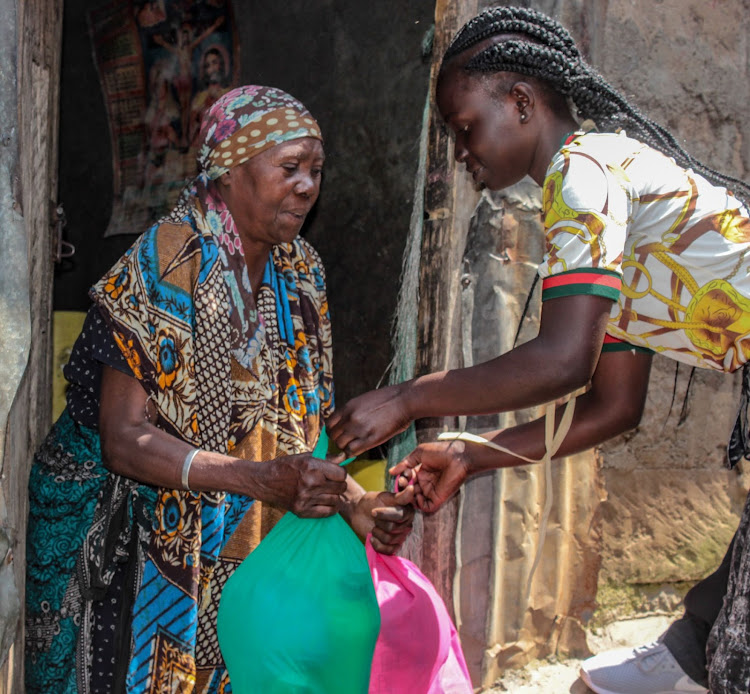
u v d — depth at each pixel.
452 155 2.44
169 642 1.79
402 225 2.73
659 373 2.98
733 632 1.44
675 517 3.07
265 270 2.06
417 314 2.53
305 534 1.83
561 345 1.44
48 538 1.84
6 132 1.64
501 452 1.88
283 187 1.85
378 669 1.85
